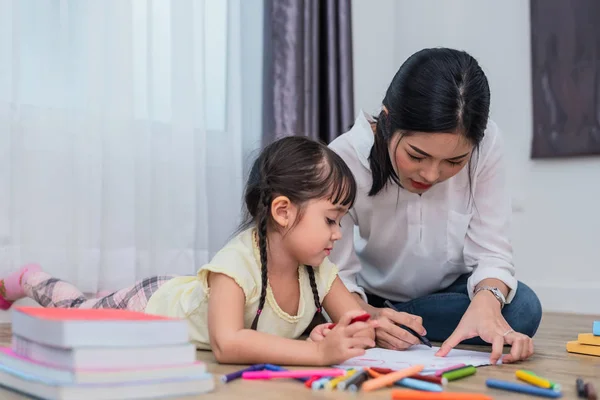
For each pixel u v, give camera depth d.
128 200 2.25
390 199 1.62
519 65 3.21
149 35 2.34
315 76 2.73
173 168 2.39
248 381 1.04
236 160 2.58
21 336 0.94
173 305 1.49
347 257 1.68
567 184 3.10
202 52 2.45
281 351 1.15
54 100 2.14
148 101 2.33
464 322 1.35
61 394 0.81
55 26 2.15
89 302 1.75
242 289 1.26
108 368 0.85
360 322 1.13
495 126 1.64
